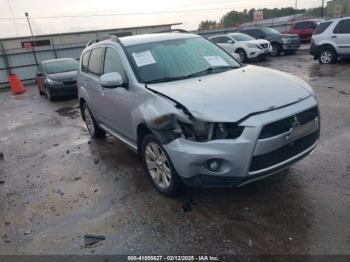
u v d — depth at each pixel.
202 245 3.17
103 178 4.89
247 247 3.07
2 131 8.81
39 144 7.14
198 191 4.09
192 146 3.37
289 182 4.10
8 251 3.43
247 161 3.20
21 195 4.70
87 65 6.21
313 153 4.86
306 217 3.40
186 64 4.61
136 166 5.16
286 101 3.40
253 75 4.16
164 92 3.79
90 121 6.71
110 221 3.74
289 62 16.72
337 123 6.12
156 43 4.92
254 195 3.89
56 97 12.83
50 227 3.78
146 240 3.34
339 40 13.61
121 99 4.61
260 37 21.33
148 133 4.20
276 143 3.24
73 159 5.87
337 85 9.59
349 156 4.68
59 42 34.47
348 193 3.75
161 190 4.09
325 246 2.98
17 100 14.48
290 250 2.97
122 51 4.74
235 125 3.21
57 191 4.66
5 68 23.81
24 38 33.28
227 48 19.03
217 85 3.84
